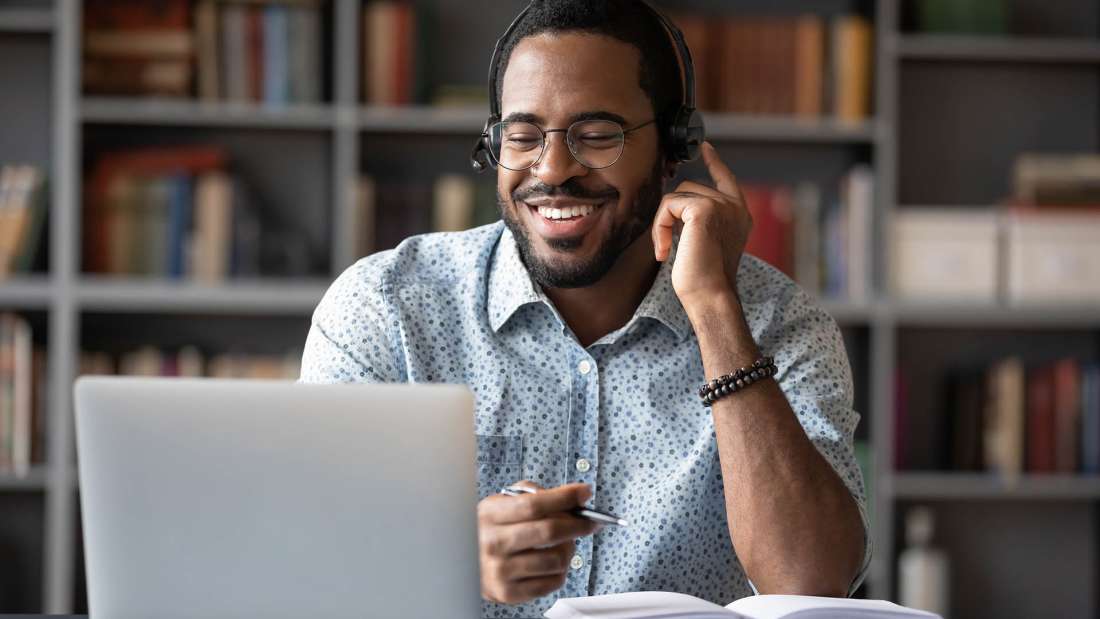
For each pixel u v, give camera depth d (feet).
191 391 4.24
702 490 6.03
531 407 6.13
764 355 6.40
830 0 13.62
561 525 4.79
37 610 13.17
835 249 12.55
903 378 13.33
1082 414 12.69
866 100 12.71
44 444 12.12
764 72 12.59
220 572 4.27
